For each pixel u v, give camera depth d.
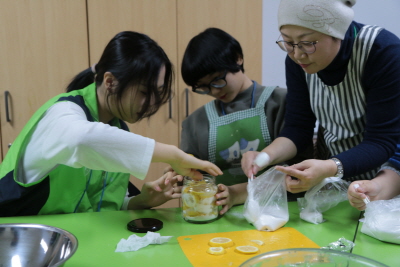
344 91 1.13
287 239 0.91
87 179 1.20
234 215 1.11
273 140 1.41
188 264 0.78
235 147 1.41
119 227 1.00
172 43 2.26
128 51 1.02
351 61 1.07
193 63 1.25
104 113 1.20
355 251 0.85
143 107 1.04
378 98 1.04
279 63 2.51
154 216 1.10
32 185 1.04
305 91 1.28
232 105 1.43
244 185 1.23
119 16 2.19
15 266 0.80
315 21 0.93
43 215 1.10
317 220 1.02
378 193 1.00
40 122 1.03
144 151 0.93
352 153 1.03
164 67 1.05
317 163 1.00
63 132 0.92
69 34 2.15
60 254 0.78
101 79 1.11
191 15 2.26
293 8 0.94
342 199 1.06
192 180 1.07
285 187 1.05
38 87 2.16
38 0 2.10
